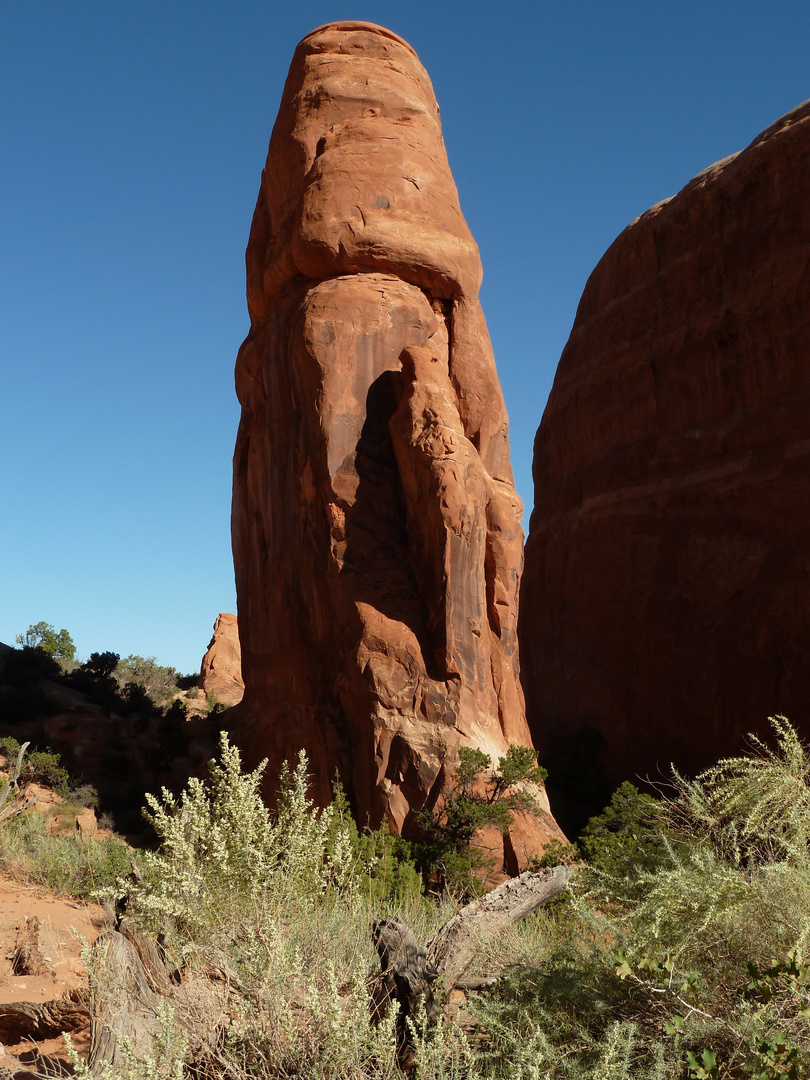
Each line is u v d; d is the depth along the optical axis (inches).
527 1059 141.9
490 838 579.5
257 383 912.3
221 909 182.2
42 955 300.5
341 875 214.5
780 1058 130.4
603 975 167.5
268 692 824.9
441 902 345.4
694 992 151.2
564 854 493.4
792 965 138.1
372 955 196.2
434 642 666.8
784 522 962.1
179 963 190.9
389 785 635.5
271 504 832.3
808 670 888.3
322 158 851.4
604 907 197.2
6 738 856.3
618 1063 137.4
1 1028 238.8
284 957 168.4
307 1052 155.1
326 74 919.0
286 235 868.0
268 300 917.8
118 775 898.1
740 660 962.1
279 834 199.3
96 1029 177.5
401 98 884.0
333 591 712.4
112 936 203.3
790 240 1032.8
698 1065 131.9
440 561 673.6
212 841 183.9
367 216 808.9
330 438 736.3
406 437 716.0
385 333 773.9
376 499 728.3
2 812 594.2
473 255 839.1
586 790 995.9
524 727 692.1
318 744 706.8
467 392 784.9
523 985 175.8
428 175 846.5
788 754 179.3
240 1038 157.6
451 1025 160.6
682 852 180.7
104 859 475.2
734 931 156.8
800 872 153.8
